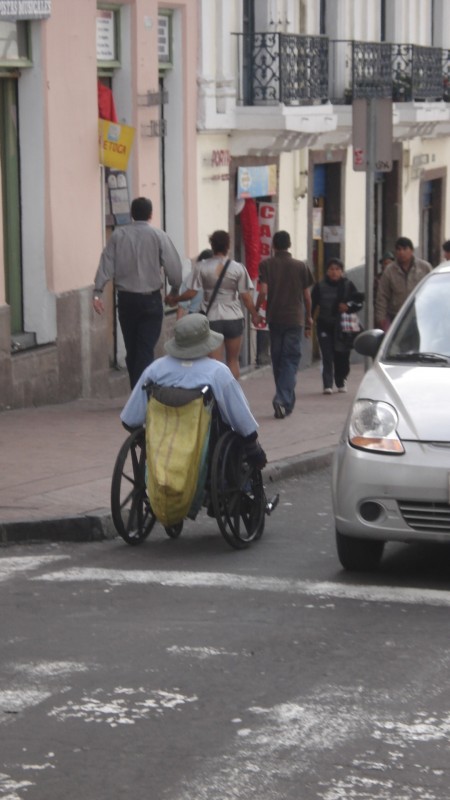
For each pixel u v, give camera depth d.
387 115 20.50
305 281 21.25
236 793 7.04
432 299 12.74
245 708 8.25
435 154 39.72
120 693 8.52
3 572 11.76
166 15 25.19
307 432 19.52
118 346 23.86
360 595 10.88
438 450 10.93
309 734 7.83
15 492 14.37
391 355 12.24
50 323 21.34
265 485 16.19
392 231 36.97
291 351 21.14
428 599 10.76
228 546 12.84
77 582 11.37
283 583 11.28
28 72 20.97
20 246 21.36
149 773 7.30
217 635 9.77
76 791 7.10
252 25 28.95
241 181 27.83
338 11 33.31
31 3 20.31
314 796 7.01
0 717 8.12
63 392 21.58
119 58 23.67
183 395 12.41
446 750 7.60
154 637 9.71
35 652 9.38
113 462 16.16
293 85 28.72
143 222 19.91
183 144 25.62
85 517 13.08
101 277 19.86
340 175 33.12
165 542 13.05
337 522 11.33
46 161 21.11
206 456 12.48
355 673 8.91
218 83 26.62
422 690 8.58
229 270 20.27
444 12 40.19
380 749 7.61
